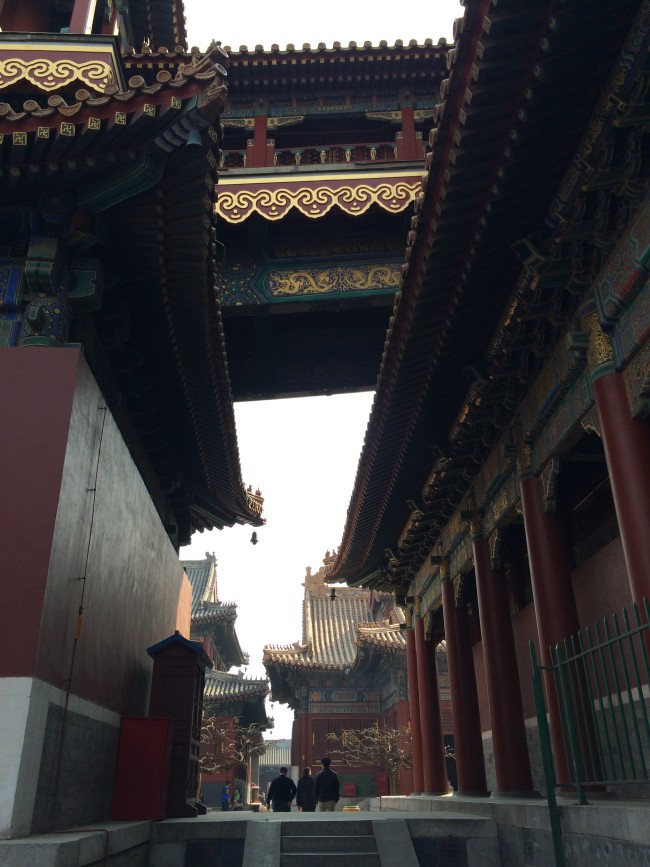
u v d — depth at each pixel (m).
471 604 23.20
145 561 14.77
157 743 11.64
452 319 11.81
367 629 44.12
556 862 8.56
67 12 18.06
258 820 11.02
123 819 10.94
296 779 45.88
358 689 47.69
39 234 10.40
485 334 12.62
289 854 10.24
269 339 20.08
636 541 8.95
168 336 13.14
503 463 14.97
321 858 10.23
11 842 7.02
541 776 16.27
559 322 11.10
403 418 15.18
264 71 20.30
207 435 17.39
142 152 9.59
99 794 10.54
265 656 47.19
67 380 9.70
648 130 8.27
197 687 14.17
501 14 7.42
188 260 11.09
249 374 21.47
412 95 20.83
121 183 9.84
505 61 7.89
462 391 14.51
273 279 18.16
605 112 8.40
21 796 7.57
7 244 10.59
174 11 21.67
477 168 9.13
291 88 20.70
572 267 10.27
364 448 16.81
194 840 10.66
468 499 17.84
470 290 11.27
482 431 15.62
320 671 47.25
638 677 6.83
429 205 9.88
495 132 8.72
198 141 9.33
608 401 9.77
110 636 11.49
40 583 8.41
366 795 43.75
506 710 15.03
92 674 10.36
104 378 13.13
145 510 14.76
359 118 20.75
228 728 46.44
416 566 25.20
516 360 12.79
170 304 12.23
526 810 9.88
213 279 11.73
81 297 10.52
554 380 11.83
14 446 9.20
